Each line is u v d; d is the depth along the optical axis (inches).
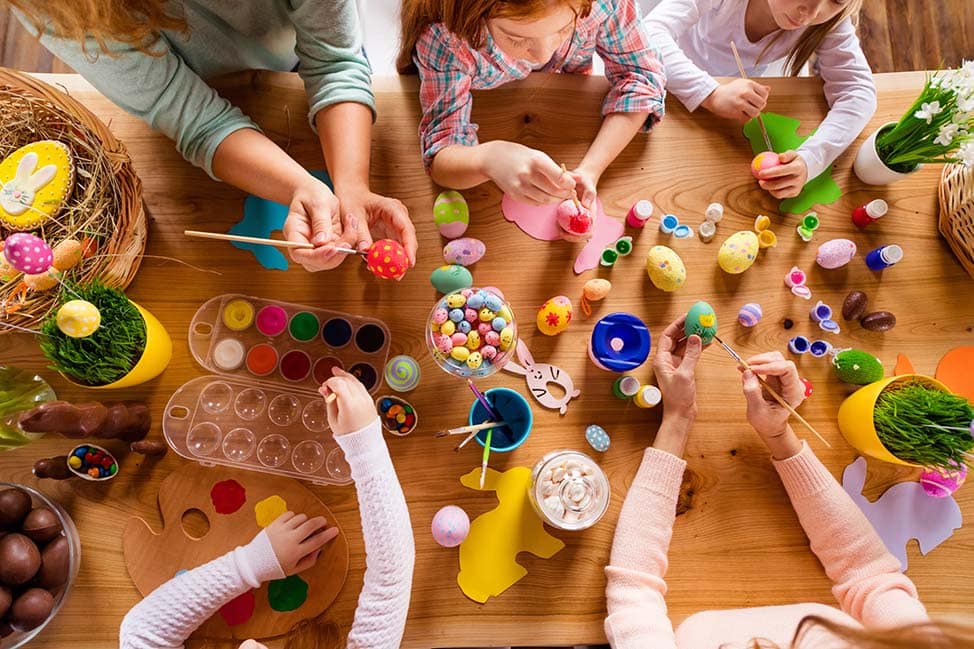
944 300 37.3
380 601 29.8
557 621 32.6
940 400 31.6
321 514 33.2
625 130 36.5
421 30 35.1
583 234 35.2
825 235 37.8
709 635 31.2
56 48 29.7
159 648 29.6
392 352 35.0
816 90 39.8
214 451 33.4
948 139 32.4
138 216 31.8
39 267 26.1
